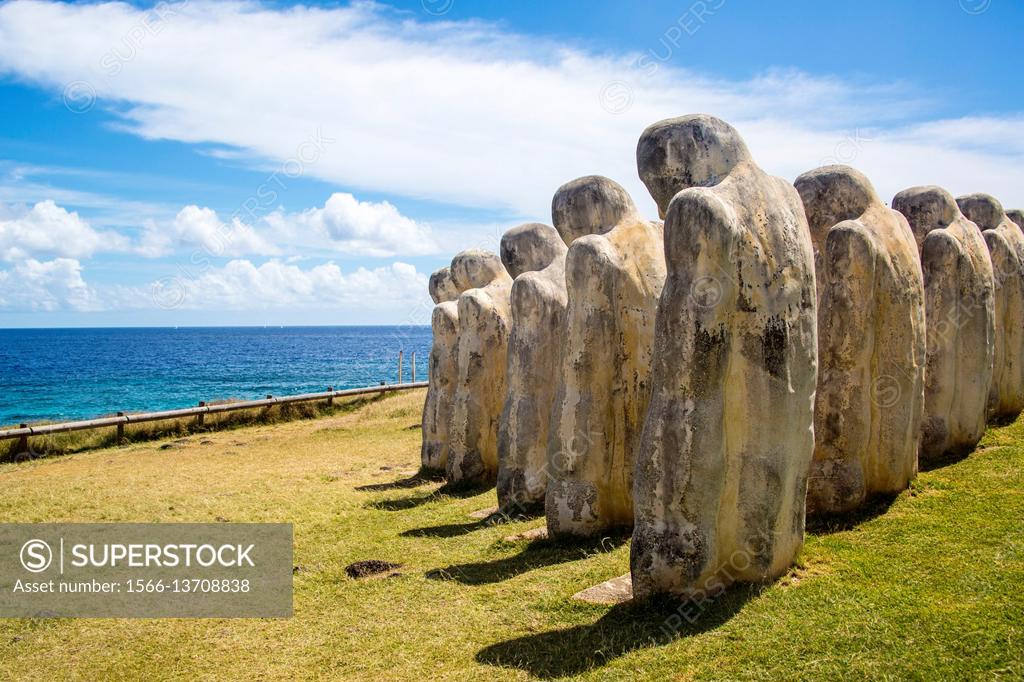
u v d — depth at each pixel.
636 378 9.77
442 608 7.95
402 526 11.41
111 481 14.73
